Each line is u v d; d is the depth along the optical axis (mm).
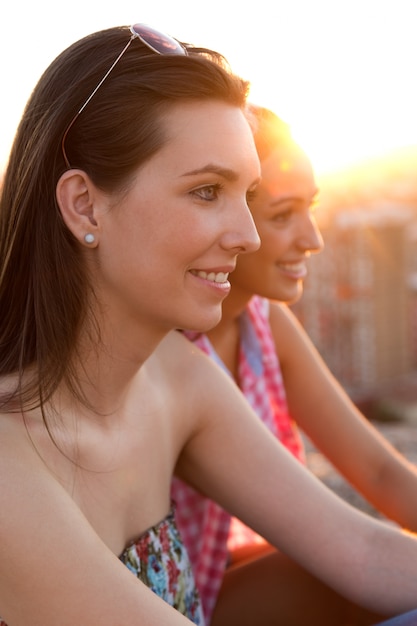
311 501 1625
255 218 1842
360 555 1596
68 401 1355
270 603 1796
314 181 1880
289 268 1902
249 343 2025
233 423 1646
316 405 2129
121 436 1434
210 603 1854
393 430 4660
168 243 1275
